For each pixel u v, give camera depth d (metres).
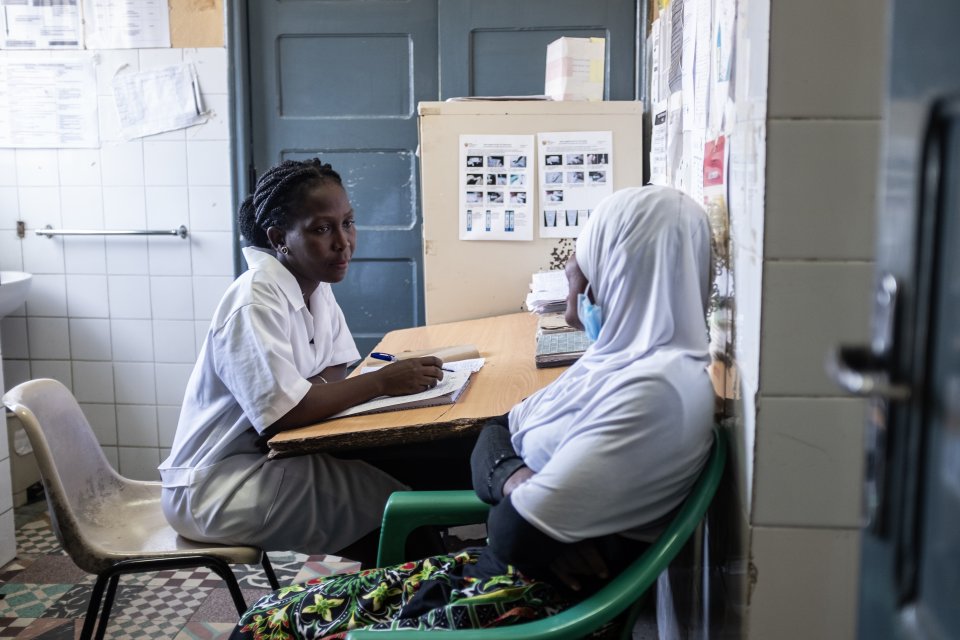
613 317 1.31
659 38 2.61
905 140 0.68
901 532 0.70
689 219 1.28
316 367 2.10
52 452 1.84
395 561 1.55
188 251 3.53
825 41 1.06
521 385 1.87
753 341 1.16
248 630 1.45
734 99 1.30
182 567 1.80
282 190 1.90
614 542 1.25
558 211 2.90
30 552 2.95
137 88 3.45
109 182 3.51
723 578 1.36
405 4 3.36
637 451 1.17
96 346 3.62
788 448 1.14
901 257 0.69
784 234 1.10
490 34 3.33
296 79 3.43
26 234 3.57
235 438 1.89
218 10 3.38
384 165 3.45
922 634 0.68
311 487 1.88
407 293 3.51
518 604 1.26
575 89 2.99
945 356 0.64
